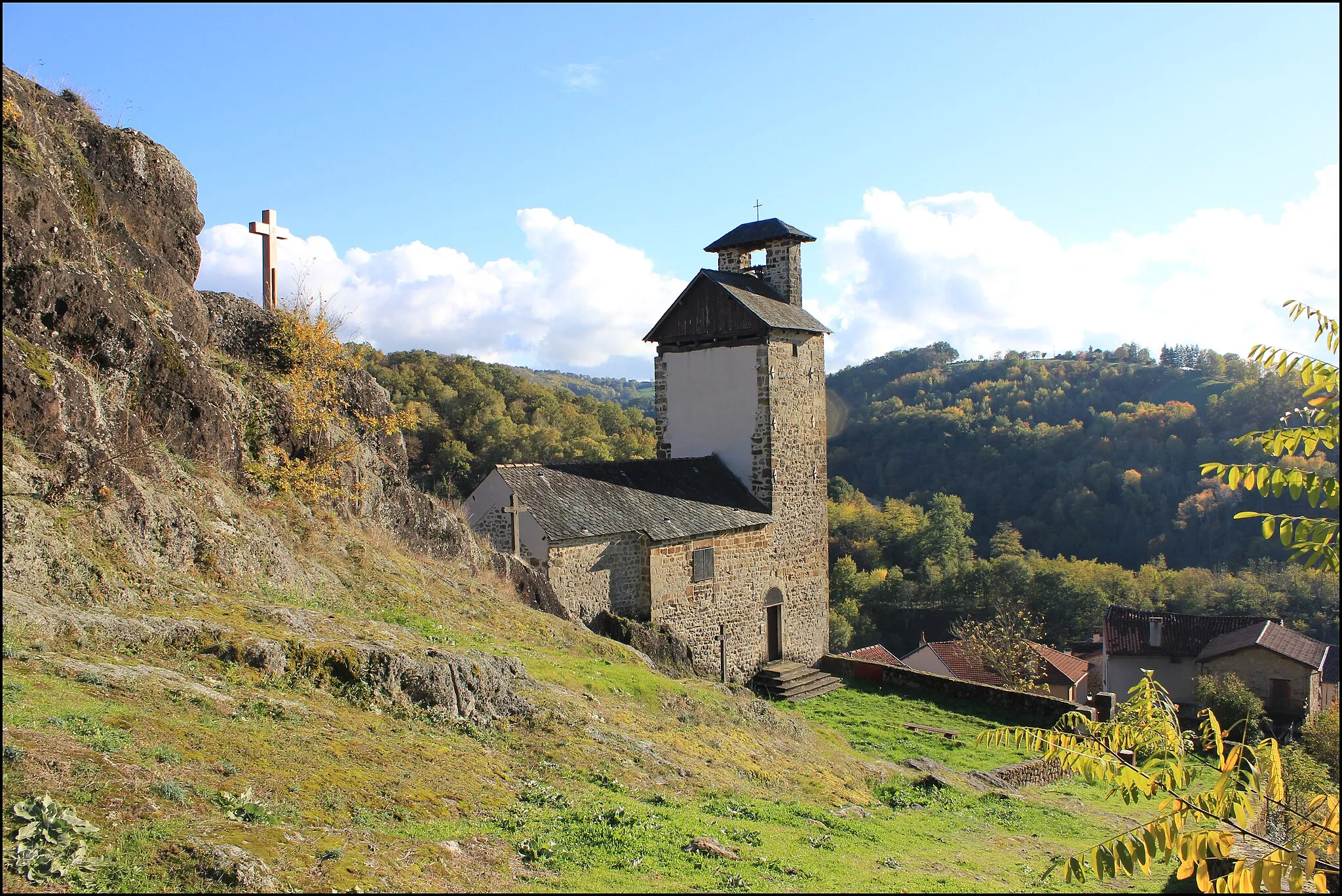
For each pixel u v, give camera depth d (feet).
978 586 199.82
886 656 119.03
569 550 61.26
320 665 28.94
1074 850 37.45
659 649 63.00
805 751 45.55
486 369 212.02
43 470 29.22
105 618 26.03
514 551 61.41
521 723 32.55
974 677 120.98
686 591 69.46
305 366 51.19
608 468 71.41
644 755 33.22
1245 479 18.30
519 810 24.93
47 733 19.71
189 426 39.58
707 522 70.64
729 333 78.07
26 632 23.76
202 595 31.60
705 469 77.56
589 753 31.37
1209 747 19.43
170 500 34.09
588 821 25.17
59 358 32.01
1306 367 17.98
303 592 37.73
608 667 45.57
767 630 77.10
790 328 77.66
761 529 76.02
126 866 16.60
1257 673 115.44
